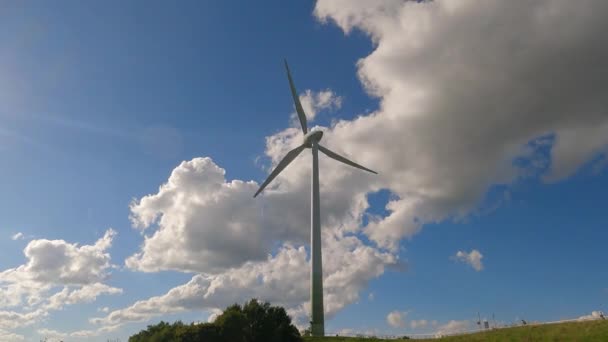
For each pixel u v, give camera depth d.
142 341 89.25
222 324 86.12
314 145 122.62
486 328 82.56
